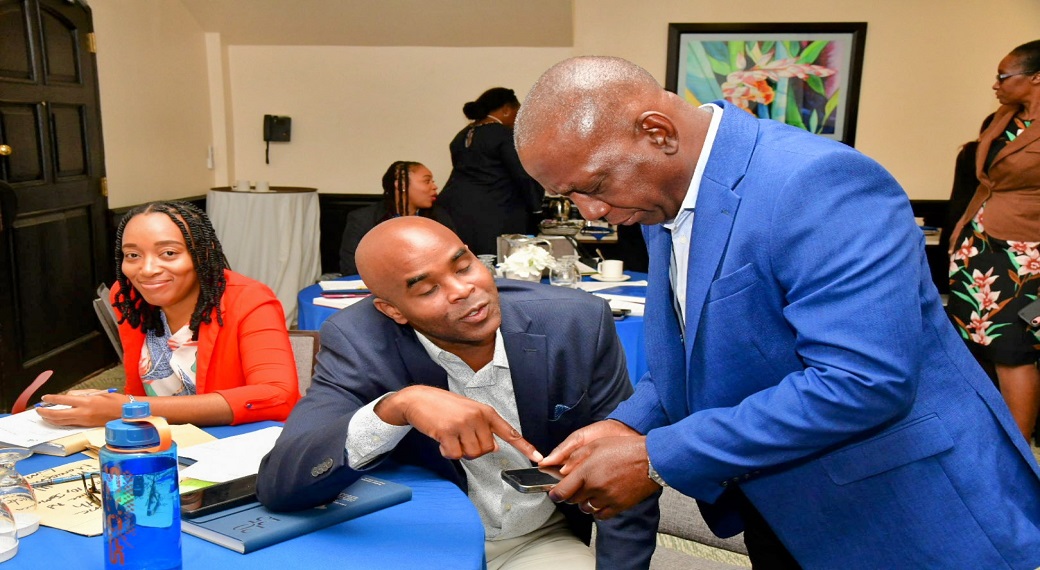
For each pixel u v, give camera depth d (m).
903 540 1.08
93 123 4.36
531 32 5.61
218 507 1.13
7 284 3.66
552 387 1.37
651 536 1.37
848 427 0.95
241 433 1.55
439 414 1.03
